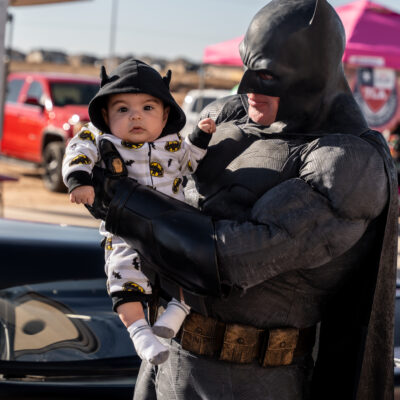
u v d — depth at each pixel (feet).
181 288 5.97
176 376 6.36
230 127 6.70
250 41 6.11
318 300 6.16
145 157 6.39
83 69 294.87
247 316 6.06
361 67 35.01
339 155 5.66
